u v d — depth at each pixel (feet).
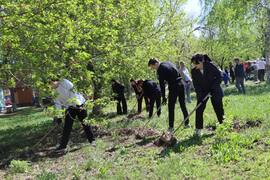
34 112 123.75
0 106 156.04
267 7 98.12
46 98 36.88
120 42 59.98
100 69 50.29
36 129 65.67
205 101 35.96
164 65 39.42
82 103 39.68
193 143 33.17
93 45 44.88
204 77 35.99
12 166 33.50
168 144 33.76
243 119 40.73
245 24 100.83
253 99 60.44
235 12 100.42
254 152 27.86
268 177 22.38
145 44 64.54
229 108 51.55
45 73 34.24
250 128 36.09
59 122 46.70
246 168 24.79
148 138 39.27
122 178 26.55
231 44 138.21
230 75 140.46
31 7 34.94
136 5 63.62
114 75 55.42
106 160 32.63
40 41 33.91
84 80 39.40
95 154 35.88
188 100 71.87
